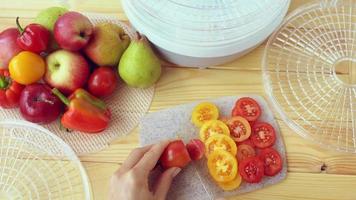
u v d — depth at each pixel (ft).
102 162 2.38
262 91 2.53
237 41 2.31
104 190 2.33
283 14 2.43
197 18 2.27
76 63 2.34
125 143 2.42
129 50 2.33
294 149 2.39
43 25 2.42
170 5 2.29
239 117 2.41
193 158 2.33
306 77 2.56
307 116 2.46
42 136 2.42
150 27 2.31
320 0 2.72
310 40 2.64
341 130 2.43
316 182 2.33
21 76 2.29
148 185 2.25
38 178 2.36
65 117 2.29
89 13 2.66
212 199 2.27
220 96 2.52
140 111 2.48
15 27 2.60
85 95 2.33
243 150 2.37
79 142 2.42
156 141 2.41
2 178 2.35
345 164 2.37
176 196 2.28
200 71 2.58
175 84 2.54
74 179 2.36
